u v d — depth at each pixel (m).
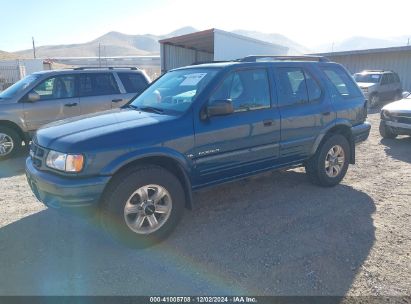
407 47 22.17
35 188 3.62
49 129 3.81
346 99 5.46
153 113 4.09
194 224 4.16
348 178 5.96
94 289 2.97
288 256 3.46
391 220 4.28
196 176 3.96
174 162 3.79
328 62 5.49
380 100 17.91
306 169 5.40
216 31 18.50
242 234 3.91
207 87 4.03
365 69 24.80
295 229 4.02
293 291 2.94
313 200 4.89
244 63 4.39
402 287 2.99
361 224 4.16
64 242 3.73
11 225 4.12
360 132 5.68
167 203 3.73
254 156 4.41
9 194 5.17
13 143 7.32
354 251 3.55
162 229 3.71
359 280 3.08
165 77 5.05
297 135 4.80
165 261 3.39
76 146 3.26
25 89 7.41
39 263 3.34
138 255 3.50
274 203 4.78
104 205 3.40
